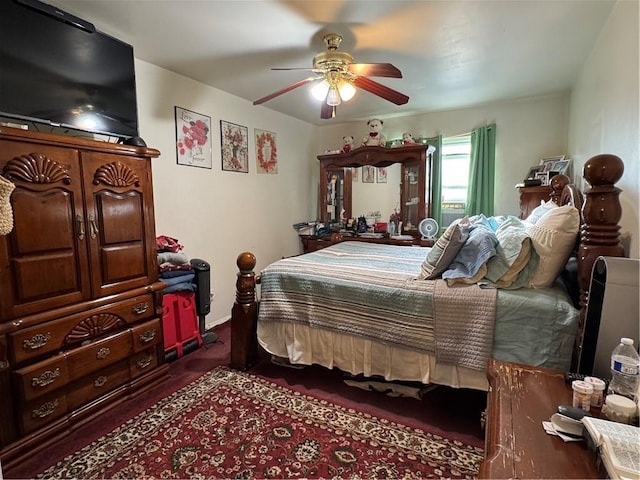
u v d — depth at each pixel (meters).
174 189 2.98
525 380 1.10
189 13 1.97
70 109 1.94
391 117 4.44
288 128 4.38
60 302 1.77
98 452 1.65
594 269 1.17
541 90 3.36
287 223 4.45
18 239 1.60
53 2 1.85
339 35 2.21
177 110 2.96
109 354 1.96
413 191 4.16
